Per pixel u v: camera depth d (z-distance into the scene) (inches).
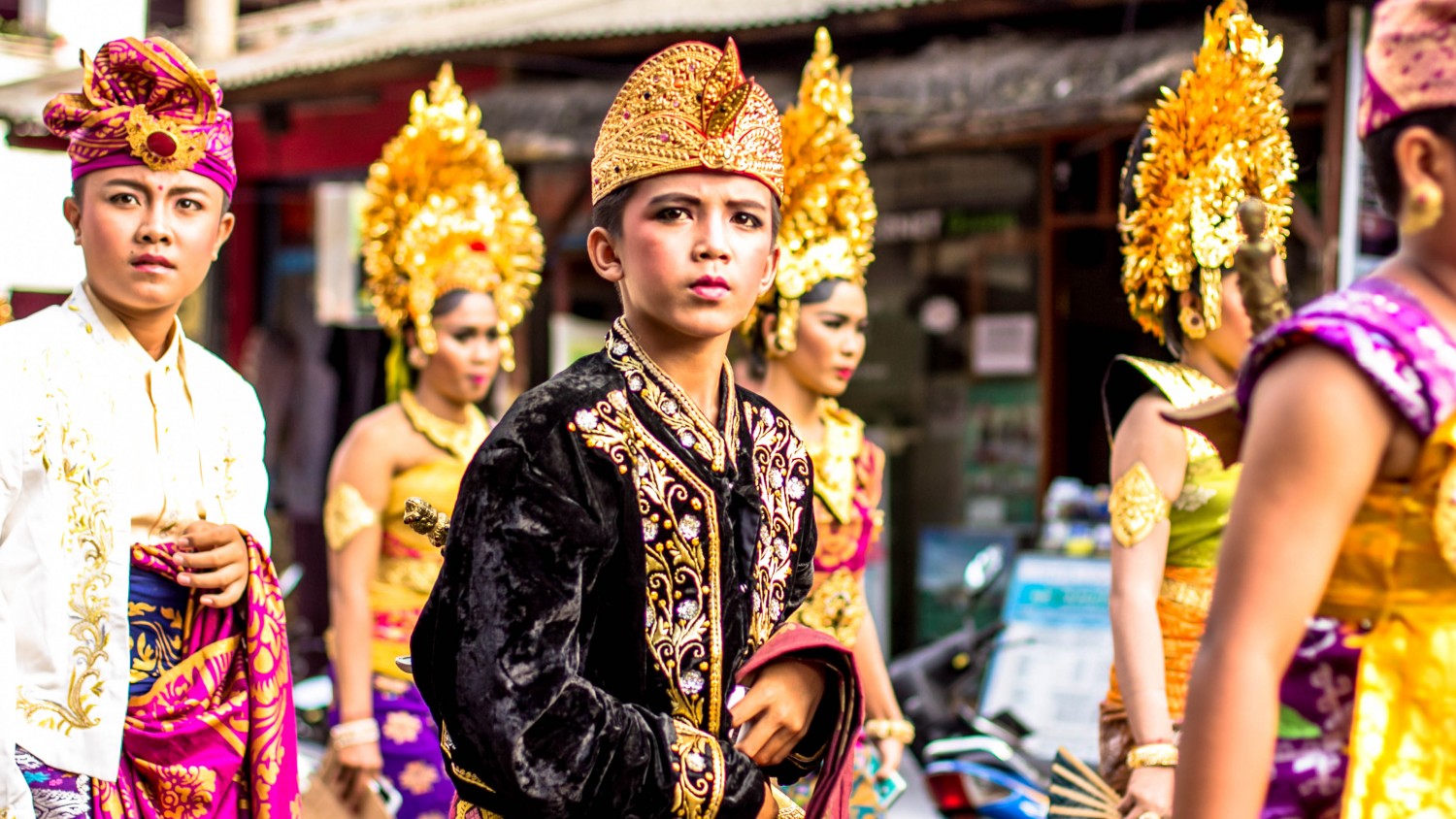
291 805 131.2
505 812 86.0
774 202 91.3
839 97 166.7
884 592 325.7
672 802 82.9
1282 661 66.9
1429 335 67.2
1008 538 300.0
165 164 125.0
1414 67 68.7
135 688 124.0
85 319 127.5
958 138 267.0
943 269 332.8
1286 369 68.1
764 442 94.7
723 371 93.0
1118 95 233.6
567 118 292.7
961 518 335.3
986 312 327.9
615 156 89.1
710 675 87.7
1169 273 136.5
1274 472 67.0
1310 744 74.5
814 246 165.8
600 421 86.0
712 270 87.0
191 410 133.0
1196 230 135.0
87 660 120.9
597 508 84.5
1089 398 319.3
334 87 344.5
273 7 493.0
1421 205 68.9
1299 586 66.4
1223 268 134.7
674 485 87.0
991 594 299.0
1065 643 250.7
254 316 424.5
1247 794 65.9
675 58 87.9
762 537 92.6
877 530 169.6
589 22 296.2
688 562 87.0
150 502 127.3
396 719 190.4
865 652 166.7
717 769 84.5
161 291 125.8
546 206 348.2
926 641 309.4
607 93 298.7
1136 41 248.7
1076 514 275.9
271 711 129.6
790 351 165.6
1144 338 313.1
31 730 118.0
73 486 122.8
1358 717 71.1
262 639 129.9
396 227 200.4
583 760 81.1
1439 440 66.6
